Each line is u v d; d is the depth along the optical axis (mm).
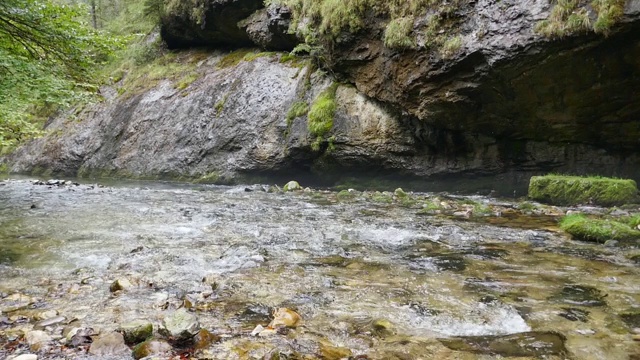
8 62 7492
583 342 2695
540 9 8445
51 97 8055
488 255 4969
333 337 2828
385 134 12617
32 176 22953
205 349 2629
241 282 4035
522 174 10922
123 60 25812
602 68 8281
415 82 11023
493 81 9508
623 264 4496
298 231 6496
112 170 20484
